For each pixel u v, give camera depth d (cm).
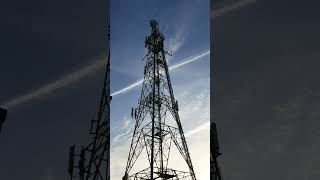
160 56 3073
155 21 3106
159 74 3036
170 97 2964
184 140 2781
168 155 2755
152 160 2694
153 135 2805
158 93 2961
